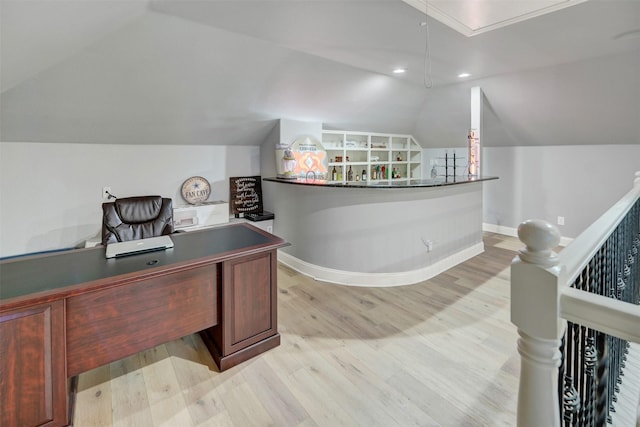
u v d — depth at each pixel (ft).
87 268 5.56
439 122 17.92
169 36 8.65
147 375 6.47
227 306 6.55
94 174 11.80
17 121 9.80
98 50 8.46
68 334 5.00
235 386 6.15
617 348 4.83
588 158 14.26
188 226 12.92
